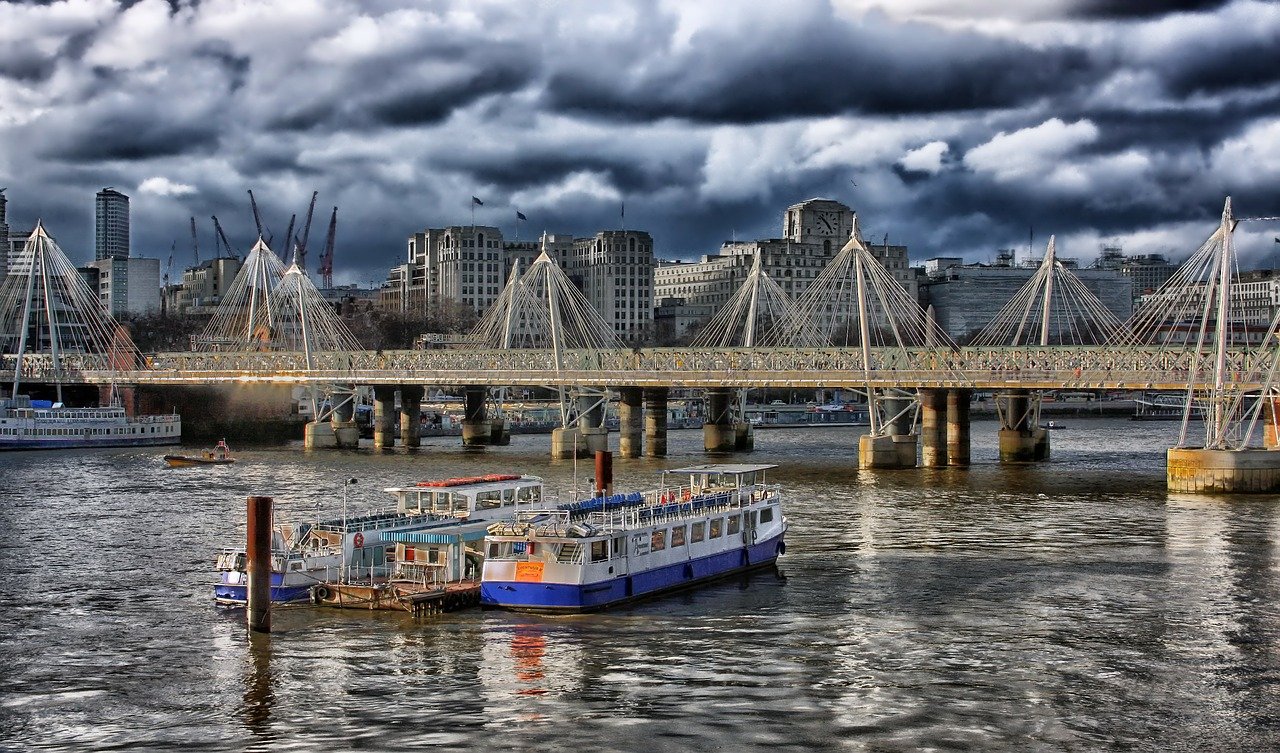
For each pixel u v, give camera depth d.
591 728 69.19
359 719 71.12
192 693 75.75
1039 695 74.12
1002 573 105.81
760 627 88.69
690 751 65.88
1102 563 109.56
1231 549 115.50
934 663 80.25
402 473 189.50
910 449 196.00
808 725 69.44
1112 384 182.25
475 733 68.75
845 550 116.38
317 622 90.31
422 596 92.12
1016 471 187.50
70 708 73.56
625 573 95.19
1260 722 69.94
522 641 85.25
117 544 123.19
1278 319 161.12
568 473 186.00
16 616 93.50
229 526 134.50
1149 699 73.50
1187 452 155.38
